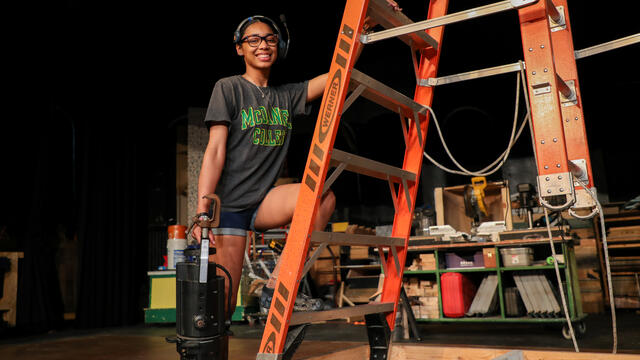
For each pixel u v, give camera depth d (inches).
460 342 158.7
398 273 71.9
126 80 278.4
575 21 260.2
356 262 257.1
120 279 265.3
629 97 273.4
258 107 69.1
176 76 290.7
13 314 217.0
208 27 259.1
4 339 198.5
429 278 198.7
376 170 65.9
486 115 299.6
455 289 179.0
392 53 299.7
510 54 284.2
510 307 171.8
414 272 187.3
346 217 317.7
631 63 266.7
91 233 258.2
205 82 298.2
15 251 242.7
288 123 72.7
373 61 305.0
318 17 258.4
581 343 146.3
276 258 240.2
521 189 178.7
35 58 242.5
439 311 179.6
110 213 267.1
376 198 321.7
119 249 267.1
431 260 189.0
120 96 277.4
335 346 101.6
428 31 80.8
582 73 277.0
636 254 254.1
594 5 251.1
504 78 291.7
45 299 241.8
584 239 247.6
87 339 144.9
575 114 72.1
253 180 68.3
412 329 171.3
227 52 279.4
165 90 296.4
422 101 77.6
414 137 77.5
